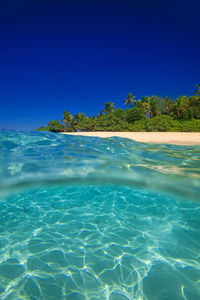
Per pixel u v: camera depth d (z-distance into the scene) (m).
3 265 1.99
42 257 2.13
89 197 3.94
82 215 3.18
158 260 2.11
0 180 3.61
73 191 4.25
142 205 3.59
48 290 1.69
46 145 5.70
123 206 3.52
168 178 3.92
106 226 2.85
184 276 1.88
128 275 1.89
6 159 4.29
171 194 4.00
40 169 3.94
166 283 1.79
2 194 3.79
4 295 1.63
